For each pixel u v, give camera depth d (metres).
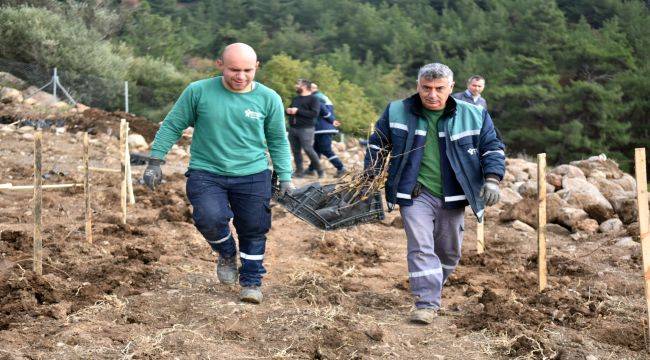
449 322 5.29
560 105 43.88
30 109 17.48
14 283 5.31
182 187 10.85
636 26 57.94
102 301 5.26
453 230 5.39
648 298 4.70
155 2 87.19
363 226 8.95
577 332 5.05
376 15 81.06
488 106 47.00
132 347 4.42
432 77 5.05
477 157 5.18
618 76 46.75
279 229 8.58
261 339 4.76
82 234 7.39
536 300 5.64
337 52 66.31
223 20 85.38
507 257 7.48
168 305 5.31
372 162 5.36
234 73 5.07
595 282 6.36
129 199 9.35
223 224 5.22
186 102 5.17
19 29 27.25
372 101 54.81
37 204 5.64
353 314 5.36
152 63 34.41
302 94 13.14
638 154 4.64
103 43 32.75
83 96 25.38
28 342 4.43
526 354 4.65
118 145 15.20
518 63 49.66
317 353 4.57
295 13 86.62
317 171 13.48
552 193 10.11
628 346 4.89
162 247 7.12
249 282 5.44
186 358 4.36
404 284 6.30
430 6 84.69
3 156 12.74
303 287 5.87
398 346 4.79
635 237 8.08
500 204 10.45
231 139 5.18
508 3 66.44
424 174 5.27
